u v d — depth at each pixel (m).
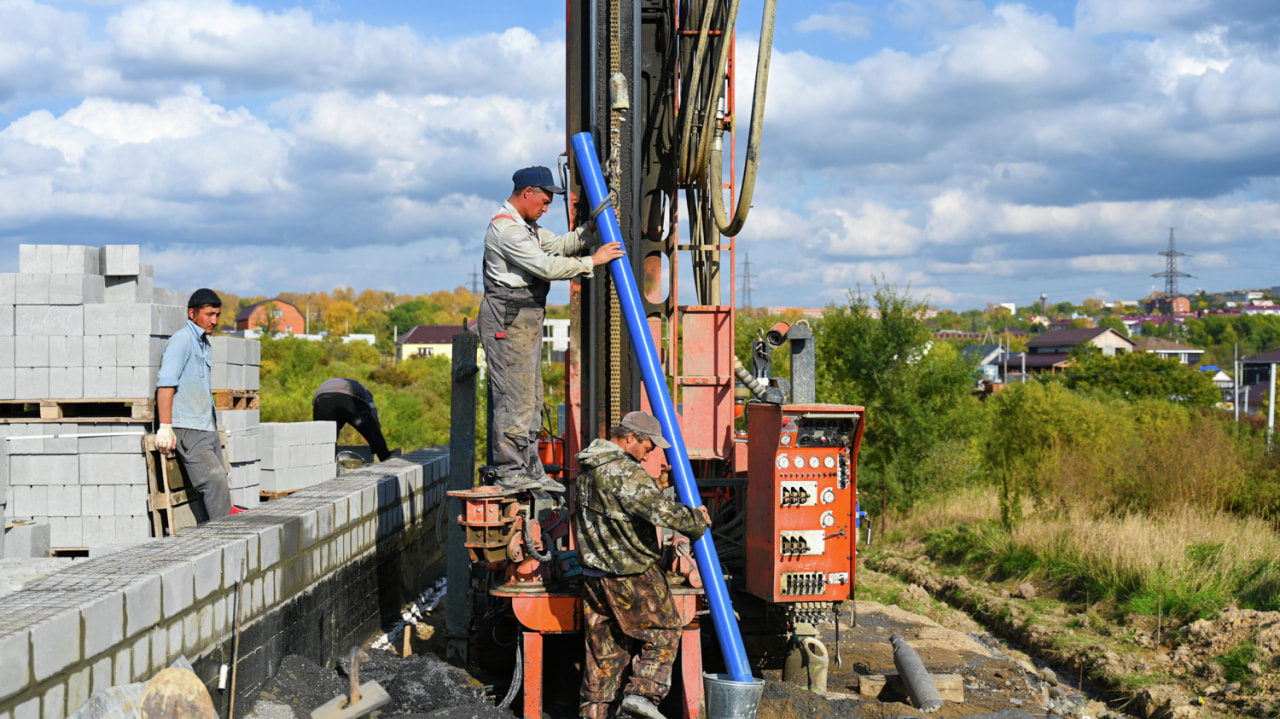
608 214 5.54
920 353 18.86
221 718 4.73
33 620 3.37
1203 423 18.33
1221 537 11.32
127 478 7.41
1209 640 8.51
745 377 5.70
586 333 6.02
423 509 9.80
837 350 19.77
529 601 5.44
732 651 5.13
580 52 5.95
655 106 6.81
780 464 5.50
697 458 6.22
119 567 4.25
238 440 8.74
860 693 6.51
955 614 10.84
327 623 6.45
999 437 23.91
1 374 7.49
